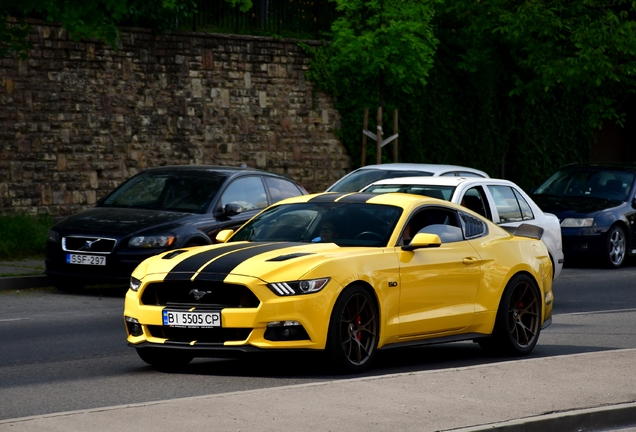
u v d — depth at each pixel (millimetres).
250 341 9117
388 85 28250
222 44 27078
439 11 31625
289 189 18844
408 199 10906
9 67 23312
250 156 27781
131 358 10961
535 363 9734
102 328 13203
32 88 23672
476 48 32062
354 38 26375
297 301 9172
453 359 11219
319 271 9344
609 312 15898
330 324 9367
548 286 11953
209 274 9305
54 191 24062
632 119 40375
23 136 23562
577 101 36906
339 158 29750
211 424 7051
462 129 33031
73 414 7297
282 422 7141
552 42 31062
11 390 9070
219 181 17625
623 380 9023
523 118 35062
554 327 14148
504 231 11781
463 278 10742
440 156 32406
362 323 9773
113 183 25094
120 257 15812
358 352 9711
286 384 9289
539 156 35781
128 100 25328
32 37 23609
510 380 8883
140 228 16031
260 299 9109
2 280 16891
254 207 17875
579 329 13938
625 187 24281
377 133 27797
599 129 36531
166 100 26047
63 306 15242
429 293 10367
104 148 24906
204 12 27672
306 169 29000
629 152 40469
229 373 9938
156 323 9469
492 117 33906
